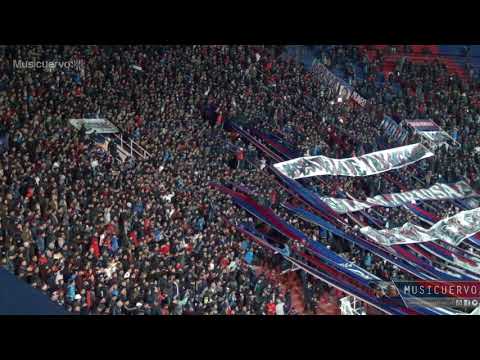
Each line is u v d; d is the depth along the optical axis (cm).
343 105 6028
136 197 3634
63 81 4278
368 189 5322
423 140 6084
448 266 4631
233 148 4750
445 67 7031
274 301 3628
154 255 3303
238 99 5216
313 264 4050
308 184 4931
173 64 5184
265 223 4256
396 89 6788
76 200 3300
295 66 6206
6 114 3694
